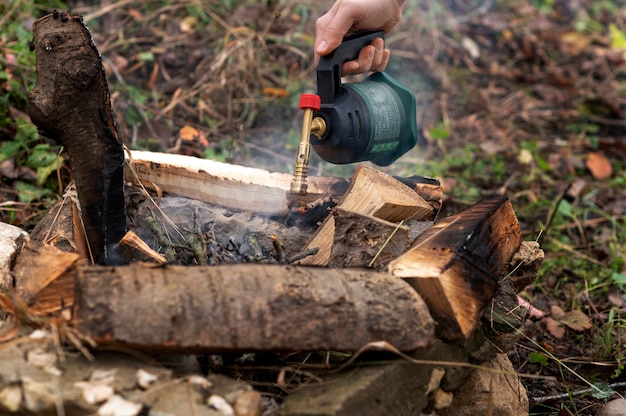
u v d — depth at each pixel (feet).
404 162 6.30
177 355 3.23
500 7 9.39
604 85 8.27
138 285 3.04
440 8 8.66
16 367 2.97
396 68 7.56
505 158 6.63
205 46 6.50
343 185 4.06
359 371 3.17
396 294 3.19
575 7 9.95
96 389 2.94
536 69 8.34
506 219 3.76
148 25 6.60
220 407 2.98
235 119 5.91
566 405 4.16
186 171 4.00
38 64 3.52
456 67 8.03
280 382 3.31
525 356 4.51
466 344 3.50
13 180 5.02
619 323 4.72
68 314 3.14
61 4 6.31
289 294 3.09
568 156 6.76
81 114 3.51
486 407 3.59
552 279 5.25
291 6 7.07
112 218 3.71
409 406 3.26
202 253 3.74
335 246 3.62
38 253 3.27
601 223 5.96
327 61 3.89
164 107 5.93
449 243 3.44
